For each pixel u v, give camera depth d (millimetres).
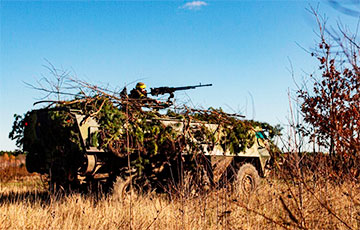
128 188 9312
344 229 5449
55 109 8734
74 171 8891
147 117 9586
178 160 10227
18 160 26781
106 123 8695
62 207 7852
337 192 6031
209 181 9008
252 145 11484
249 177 11070
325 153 5324
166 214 6777
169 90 11031
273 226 5562
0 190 12461
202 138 10281
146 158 9633
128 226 6223
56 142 8867
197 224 6242
